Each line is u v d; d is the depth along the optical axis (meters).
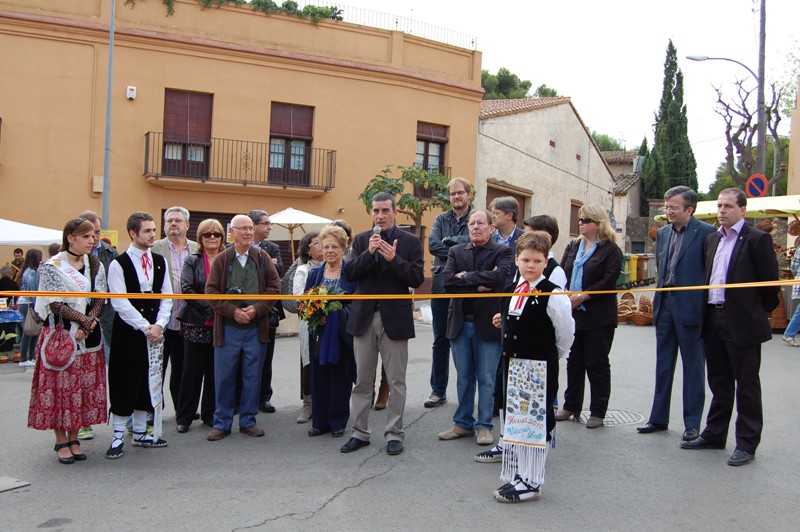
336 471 4.88
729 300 5.04
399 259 5.23
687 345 5.56
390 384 5.36
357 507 4.18
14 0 15.77
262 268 5.93
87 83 16.38
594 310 6.02
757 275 5.02
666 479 4.68
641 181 42.25
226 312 5.64
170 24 17.22
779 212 13.19
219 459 5.18
